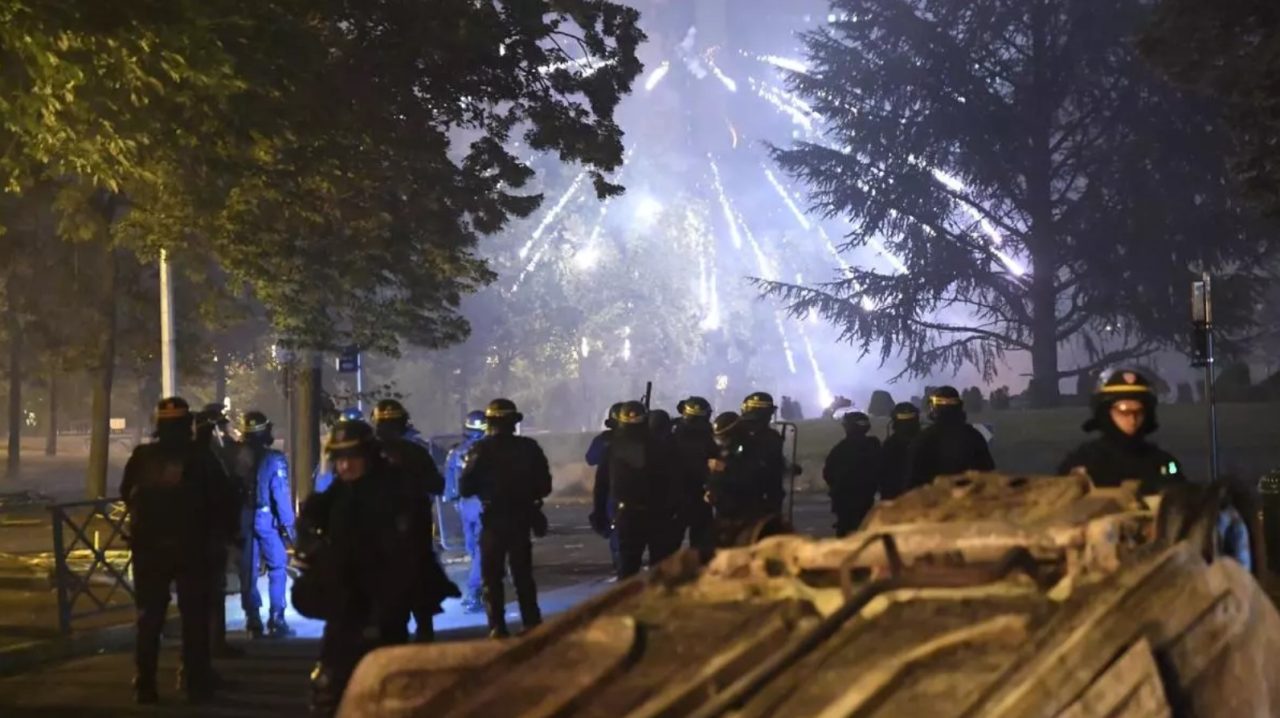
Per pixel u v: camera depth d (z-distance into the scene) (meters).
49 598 16.30
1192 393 48.78
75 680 11.86
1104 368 55.66
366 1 18.23
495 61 20.38
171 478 10.48
